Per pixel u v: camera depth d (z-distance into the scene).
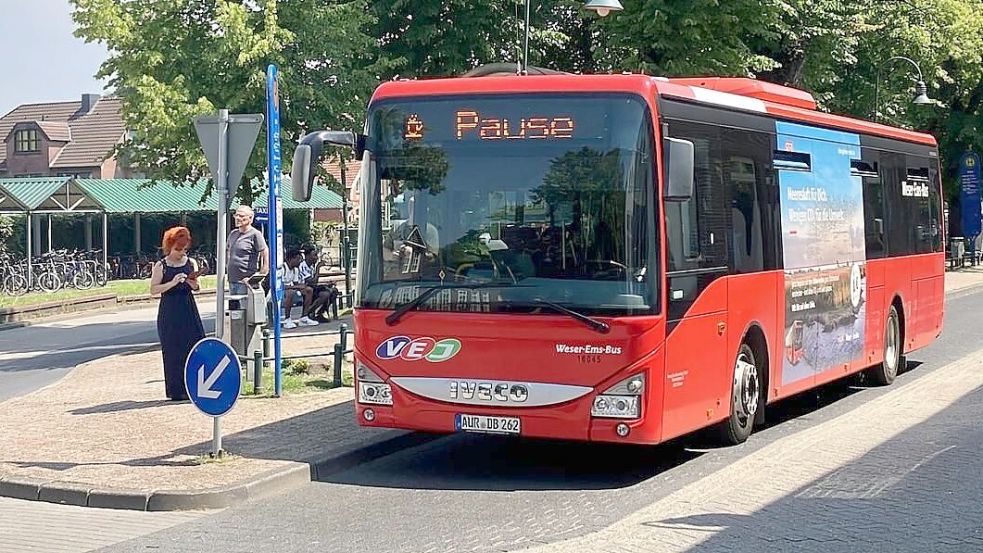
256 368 14.26
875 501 8.93
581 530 8.23
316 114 22.84
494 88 9.84
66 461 10.38
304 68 22.91
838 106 34.28
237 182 12.09
